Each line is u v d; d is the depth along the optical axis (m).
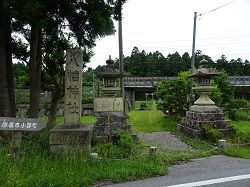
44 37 13.38
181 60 65.00
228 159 9.55
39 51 11.82
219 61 67.56
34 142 8.64
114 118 12.64
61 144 8.16
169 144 12.88
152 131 17.55
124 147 10.27
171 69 64.69
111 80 13.62
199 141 13.30
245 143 11.88
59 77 16.67
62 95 15.81
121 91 15.97
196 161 9.22
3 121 6.57
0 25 9.67
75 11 11.20
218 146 10.90
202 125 14.28
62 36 13.12
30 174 6.36
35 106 11.52
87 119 22.88
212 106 14.80
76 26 12.15
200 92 15.50
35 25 9.84
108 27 12.27
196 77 15.84
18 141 6.70
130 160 8.23
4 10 9.23
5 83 10.02
